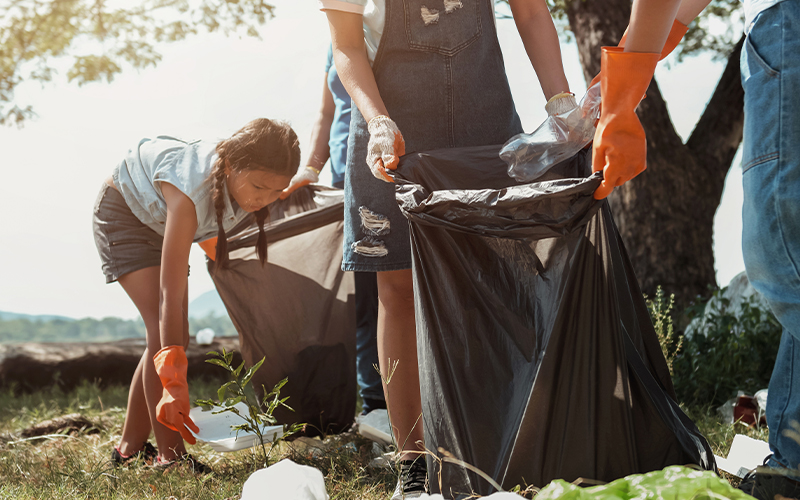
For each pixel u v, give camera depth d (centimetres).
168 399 196
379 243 182
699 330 393
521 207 133
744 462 171
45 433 300
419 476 170
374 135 164
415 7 183
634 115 129
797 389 148
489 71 192
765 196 135
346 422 277
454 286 148
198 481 191
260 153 221
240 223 273
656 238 507
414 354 181
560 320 136
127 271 234
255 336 266
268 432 211
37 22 699
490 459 142
